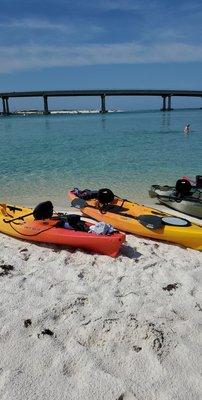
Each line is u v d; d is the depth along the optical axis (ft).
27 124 127.44
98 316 10.53
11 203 24.81
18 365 8.63
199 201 21.50
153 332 9.69
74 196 22.75
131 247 16.06
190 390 7.95
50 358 8.83
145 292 12.08
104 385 8.02
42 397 7.74
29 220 18.06
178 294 11.94
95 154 47.83
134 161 41.42
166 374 8.38
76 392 7.86
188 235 16.12
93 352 9.09
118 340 9.49
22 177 33.12
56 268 13.87
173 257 15.10
